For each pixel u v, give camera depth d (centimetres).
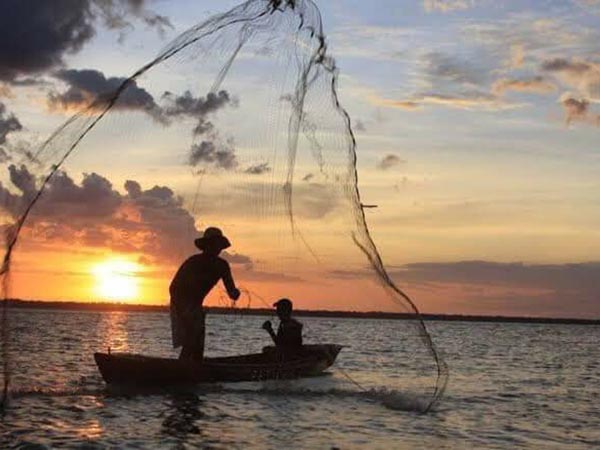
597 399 1455
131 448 834
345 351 3055
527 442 945
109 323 7588
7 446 824
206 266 1328
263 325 1587
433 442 920
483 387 1619
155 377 1308
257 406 1155
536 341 5662
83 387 1320
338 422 1034
